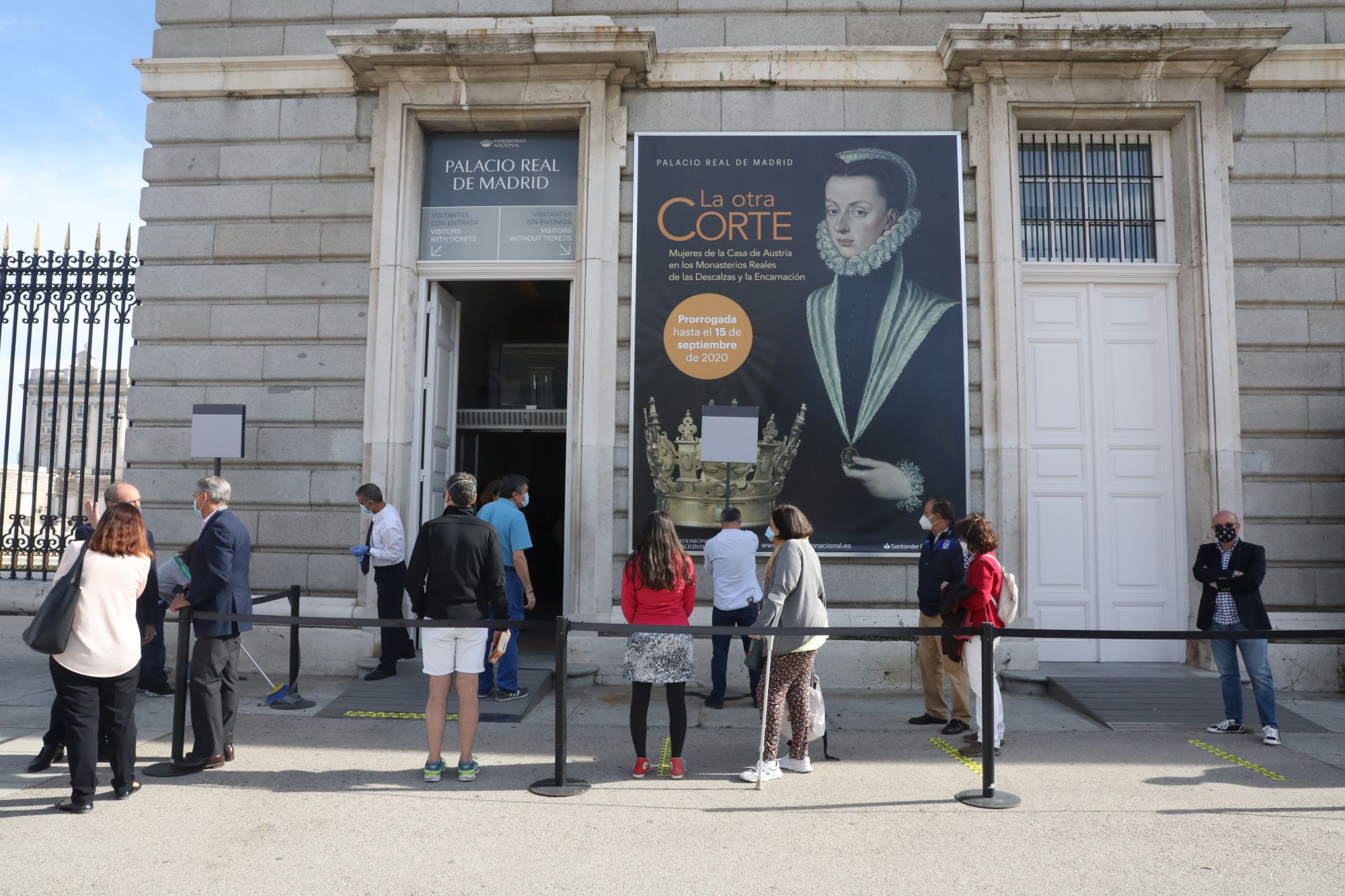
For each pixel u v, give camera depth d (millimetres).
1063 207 9109
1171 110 8797
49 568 10367
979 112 8789
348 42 8641
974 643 6129
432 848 4277
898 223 8711
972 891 3816
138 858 4125
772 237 8727
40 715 6832
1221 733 6703
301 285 8992
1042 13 8859
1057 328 8977
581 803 4973
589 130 8836
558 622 5277
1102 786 5348
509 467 13391
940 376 8547
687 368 8625
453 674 5758
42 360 9328
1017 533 8344
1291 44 8836
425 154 9289
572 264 9039
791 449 8516
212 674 5570
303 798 5012
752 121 8875
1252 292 8656
